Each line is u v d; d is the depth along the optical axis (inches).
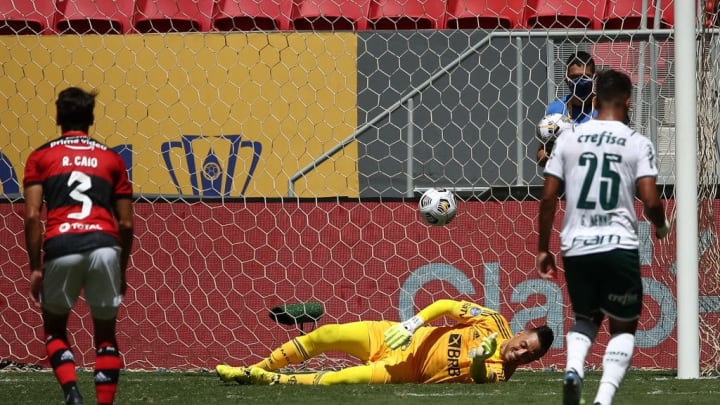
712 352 1039.0
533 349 895.1
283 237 1149.7
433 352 901.2
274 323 1142.3
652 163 633.6
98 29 1609.3
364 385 890.7
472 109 1280.8
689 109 966.4
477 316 909.2
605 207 627.2
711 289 1045.8
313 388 868.6
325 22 1619.1
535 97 1273.4
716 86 1062.4
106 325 658.2
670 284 1123.9
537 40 1274.6
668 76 1217.4
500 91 1275.8
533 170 1275.8
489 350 855.1
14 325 1146.7
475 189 1251.2
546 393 821.9
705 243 1048.2
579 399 618.2
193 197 1156.5
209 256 1151.0
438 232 1146.0
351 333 933.2
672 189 1133.7
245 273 1147.9
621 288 624.1
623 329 638.5
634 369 1115.3
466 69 1282.0
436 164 1283.2
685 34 973.2
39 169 645.3
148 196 1162.6
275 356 939.3
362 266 1144.8
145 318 1147.9
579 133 645.3
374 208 1149.1
